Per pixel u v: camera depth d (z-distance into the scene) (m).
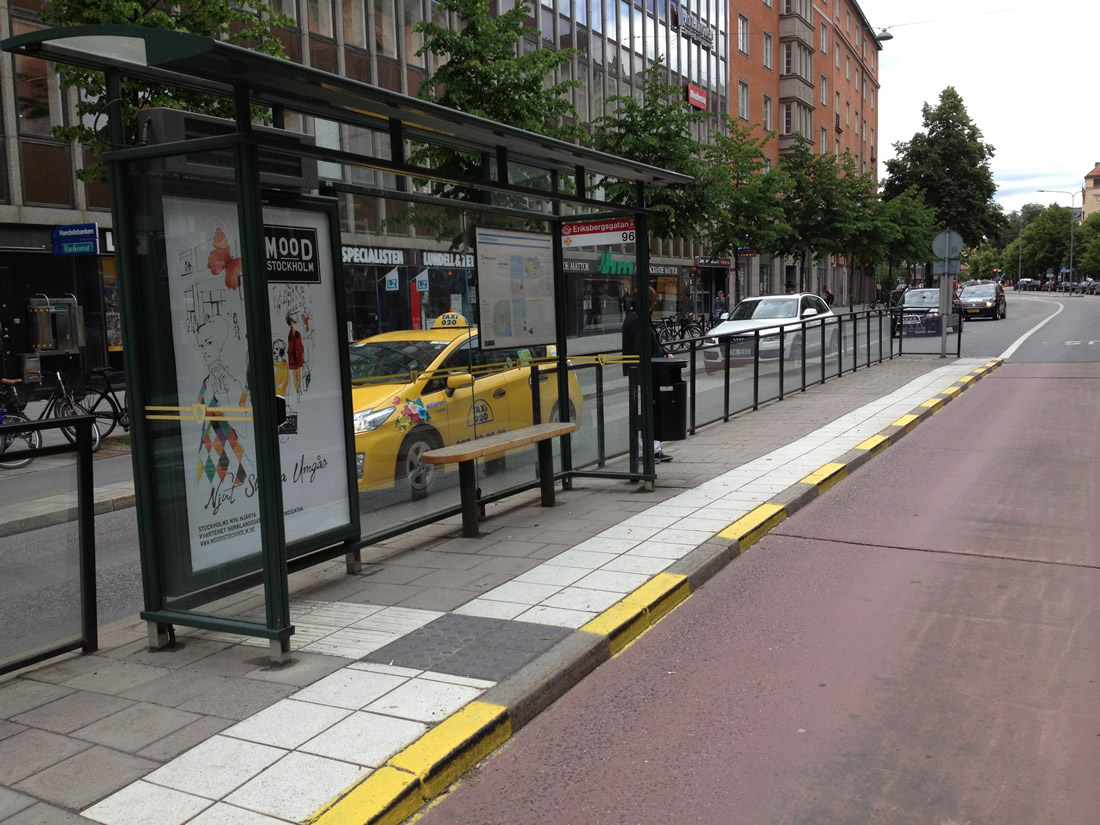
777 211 27.97
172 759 3.44
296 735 3.60
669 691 4.20
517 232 7.41
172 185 4.56
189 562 4.73
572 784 3.42
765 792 3.33
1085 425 11.39
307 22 21.25
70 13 10.92
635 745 3.70
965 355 21.36
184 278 4.64
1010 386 15.67
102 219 19.25
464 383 7.02
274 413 4.32
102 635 4.94
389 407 6.38
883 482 8.53
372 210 5.98
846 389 15.34
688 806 3.25
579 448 8.45
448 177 5.78
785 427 11.50
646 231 7.64
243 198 4.21
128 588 6.37
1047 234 124.94
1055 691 4.09
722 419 12.29
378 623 4.87
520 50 28.67
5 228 17.70
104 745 3.56
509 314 7.41
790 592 5.53
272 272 5.04
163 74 4.62
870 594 5.45
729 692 4.17
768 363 13.82
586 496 7.89
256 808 3.08
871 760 3.54
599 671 4.44
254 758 3.42
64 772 3.36
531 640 4.52
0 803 3.15
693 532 6.49
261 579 5.06
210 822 3.01
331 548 5.56
